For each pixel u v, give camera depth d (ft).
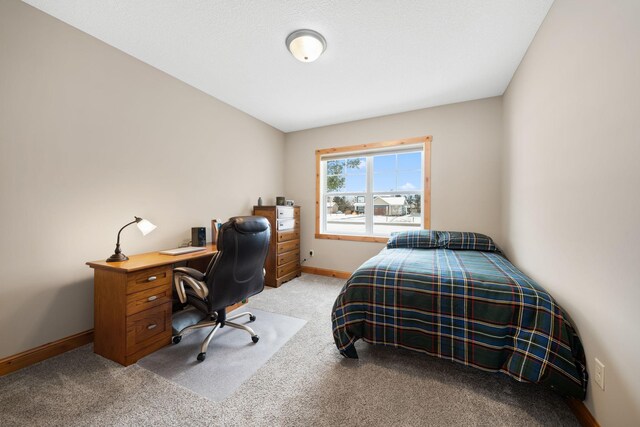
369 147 12.50
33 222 5.73
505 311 4.73
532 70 6.65
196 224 9.59
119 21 6.14
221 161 10.66
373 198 12.97
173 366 5.63
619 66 3.37
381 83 9.11
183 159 9.10
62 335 6.18
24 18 5.54
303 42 6.54
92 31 6.49
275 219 11.57
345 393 4.79
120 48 7.19
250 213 12.23
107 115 6.98
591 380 3.95
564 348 4.25
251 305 9.32
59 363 5.71
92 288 6.69
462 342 4.98
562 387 4.16
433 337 5.19
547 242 5.67
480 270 5.91
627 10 3.22
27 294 5.66
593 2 3.99
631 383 3.11
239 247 6.10
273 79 8.87
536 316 4.52
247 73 8.48
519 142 7.73
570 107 4.70
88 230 6.63
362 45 6.97
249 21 6.11
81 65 6.46
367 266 6.37
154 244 8.16
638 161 3.02
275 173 14.05
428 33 6.48
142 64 7.79
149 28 6.38
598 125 3.84
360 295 5.85
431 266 6.24
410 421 4.13
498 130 10.11
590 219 4.04
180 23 6.20
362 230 13.24
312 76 8.66
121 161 7.30
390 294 5.61
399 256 7.70
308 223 14.12
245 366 5.65
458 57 7.51
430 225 11.21
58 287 6.11
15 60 5.44
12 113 5.40
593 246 3.95
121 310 5.68
